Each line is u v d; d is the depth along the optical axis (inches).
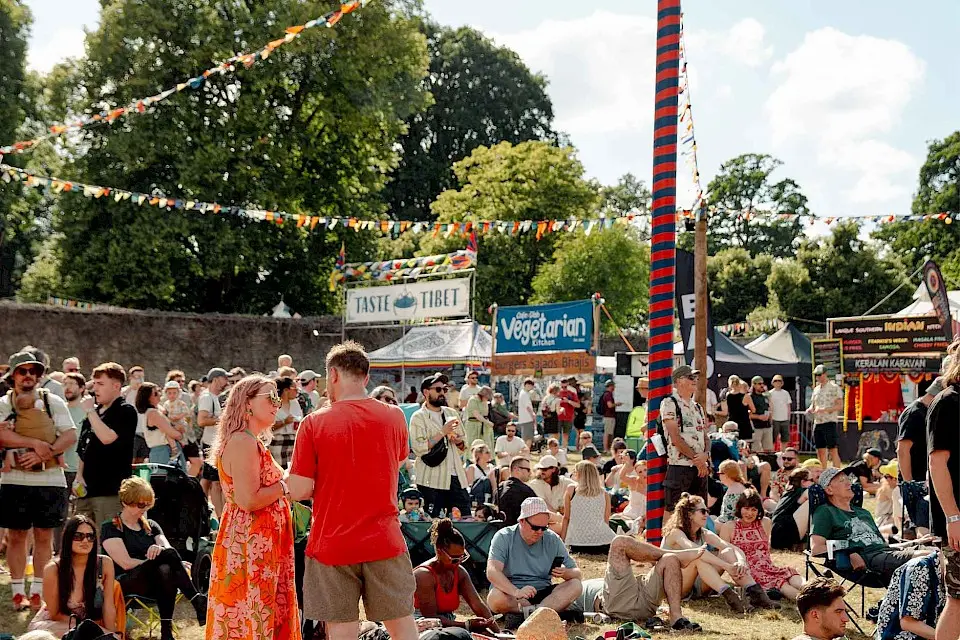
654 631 303.4
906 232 2206.0
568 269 1822.1
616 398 979.3
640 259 1905.8
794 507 440.8
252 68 1314.0
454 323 1081.4
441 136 2239.2
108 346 1249.4
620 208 2974.9
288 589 197.6
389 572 195.3
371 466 195.5
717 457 515.2
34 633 185.6
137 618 303.9
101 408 303.7
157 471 324.5
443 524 288.7
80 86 1331.2
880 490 474.3
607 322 1839.3
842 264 2090.3
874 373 843.4
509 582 310.2
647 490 373.1
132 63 1295.5
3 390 372.5
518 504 418.9
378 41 1389.0
